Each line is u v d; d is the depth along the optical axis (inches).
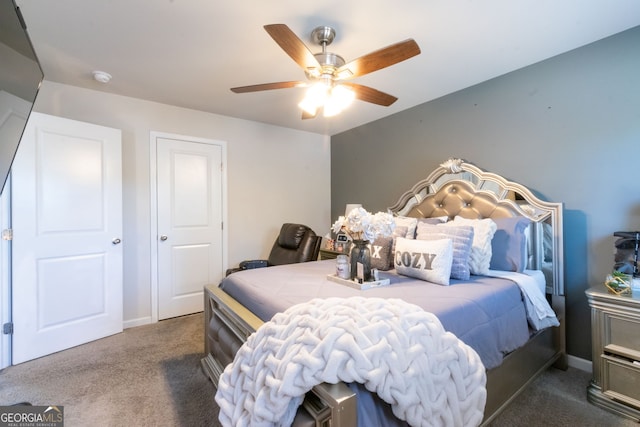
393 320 41.0
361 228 68.9
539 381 76.9
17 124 38.4
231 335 68.5
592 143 81.4
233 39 78.5
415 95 116.1
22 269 88.1
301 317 42.4
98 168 105.0
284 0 64.0
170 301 127.0
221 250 140.6
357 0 64.1
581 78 83.0
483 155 104.7
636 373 61.6
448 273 70.4
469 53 86.0
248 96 117.3
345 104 83.4
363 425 35.1
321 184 175.5
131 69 94.7
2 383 76.5
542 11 68.1
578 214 83.9
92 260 103.3
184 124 130.3
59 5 64.9
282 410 34.6
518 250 81.8
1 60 33.1
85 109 108.3
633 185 75.0
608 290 69.1
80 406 67.2
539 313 71.1
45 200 92.9
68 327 97.2
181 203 130.0
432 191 114.5
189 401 69.1
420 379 36.7
